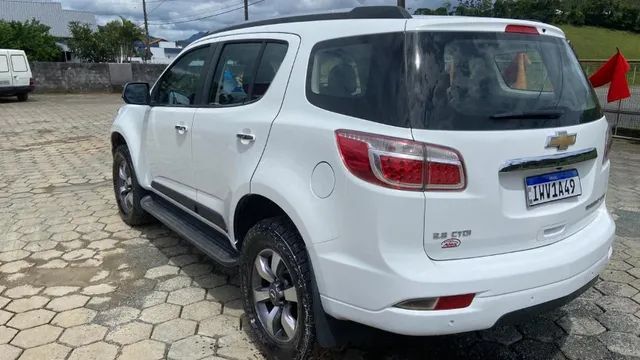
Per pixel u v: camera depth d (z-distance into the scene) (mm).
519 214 2559
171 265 4465
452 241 2395
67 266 4445
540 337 3377
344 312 2533
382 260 2355
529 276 2482
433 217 2334
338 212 2488
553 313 3664
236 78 3490
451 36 2537
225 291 3990
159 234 5207
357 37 2664
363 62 2580
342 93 2643
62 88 26141
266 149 2979
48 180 7641
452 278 2336
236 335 3381
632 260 4539
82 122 14969
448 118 2381
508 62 2662
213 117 3551
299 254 2744
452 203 2348
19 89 21234
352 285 2467
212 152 3541
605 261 2947
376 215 2342
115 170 5523
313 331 2736
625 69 9734
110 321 3531
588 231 2943
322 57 2822
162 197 4664
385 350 3223
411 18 2561
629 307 3744
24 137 12094
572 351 3225
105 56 48875
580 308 3732
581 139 2764
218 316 3613
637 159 9453
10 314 3619
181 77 4270
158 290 4000
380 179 2336
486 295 2389
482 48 2594
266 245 2949
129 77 27156
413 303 2338
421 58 2434
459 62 2506
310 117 2746
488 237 2471
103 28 50219
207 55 3939
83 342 3271
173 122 4125
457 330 2379
